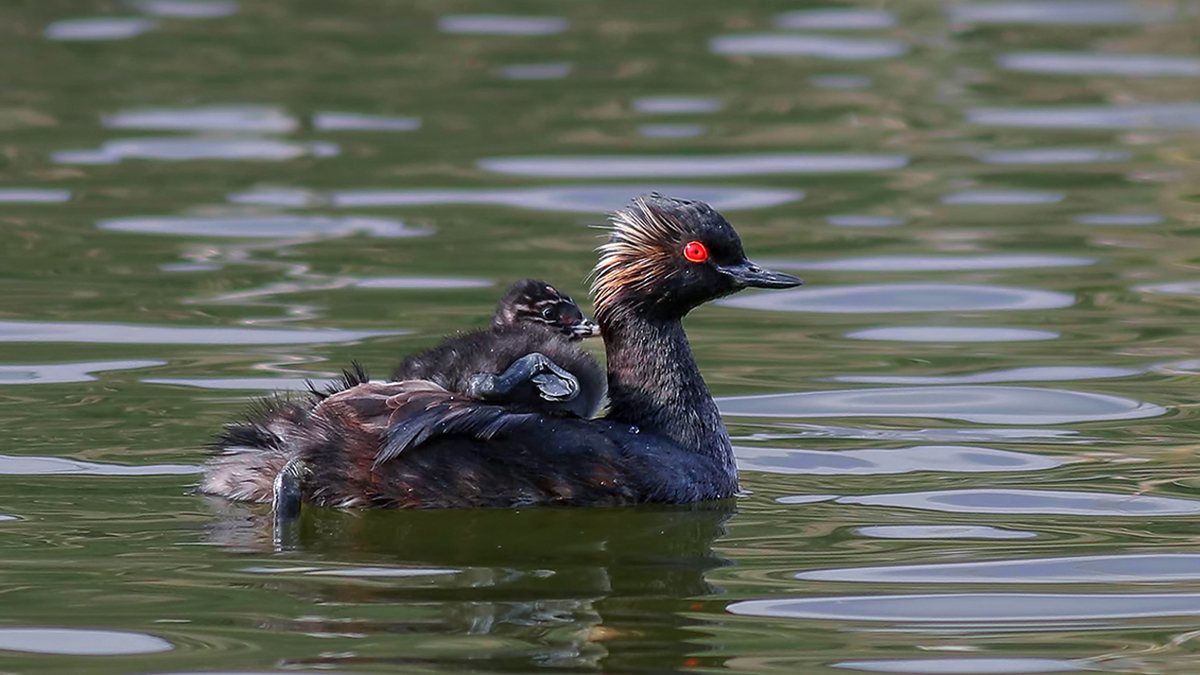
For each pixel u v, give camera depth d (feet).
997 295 63.16
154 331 56.34
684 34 108.78
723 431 44.29
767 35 109.09
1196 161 82.64
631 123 89.92
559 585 35.73
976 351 56.03
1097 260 67.46
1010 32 110.42
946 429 47.85
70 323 57.11
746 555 37.83
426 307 59.93
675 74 99.45
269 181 78.59
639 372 44.57
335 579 35.65
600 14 113.70
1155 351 55.62
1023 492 42.32
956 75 100.37
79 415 46.93
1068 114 92.22
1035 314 60.49
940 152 85.20
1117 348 56.08
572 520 40.29
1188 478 43.24
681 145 85.97
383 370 51.90
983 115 92.22
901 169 82.02
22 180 77.87
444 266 65.46
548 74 98.89
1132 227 72.18
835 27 111.34
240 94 93.81
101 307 59.21
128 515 39.52
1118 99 94.89
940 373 53.57
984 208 75.41
